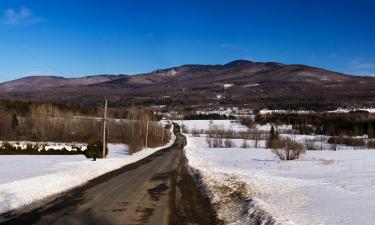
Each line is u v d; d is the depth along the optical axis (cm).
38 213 1400
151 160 4862
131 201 1714
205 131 17488
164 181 2561
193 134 16125
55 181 2172
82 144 7956
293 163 4103
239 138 13488
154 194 1958
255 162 4550
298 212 1337
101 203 1639
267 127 18288
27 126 9994
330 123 15825
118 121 10569
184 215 1447
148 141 8988
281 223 1116
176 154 6406
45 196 1795
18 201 1586
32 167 3127
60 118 10475
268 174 2970
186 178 2803
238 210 1531
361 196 1662
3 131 9319
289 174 2959
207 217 1428
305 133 15712
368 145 10456
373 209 1339
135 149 6650
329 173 2942
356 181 2248
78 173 2689
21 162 3800
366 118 15688
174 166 3950
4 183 1959
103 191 2006
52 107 12231
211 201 1781
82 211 1452
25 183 1978
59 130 9938
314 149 8944
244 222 1313
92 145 4803
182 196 1920
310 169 3366
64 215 1370
